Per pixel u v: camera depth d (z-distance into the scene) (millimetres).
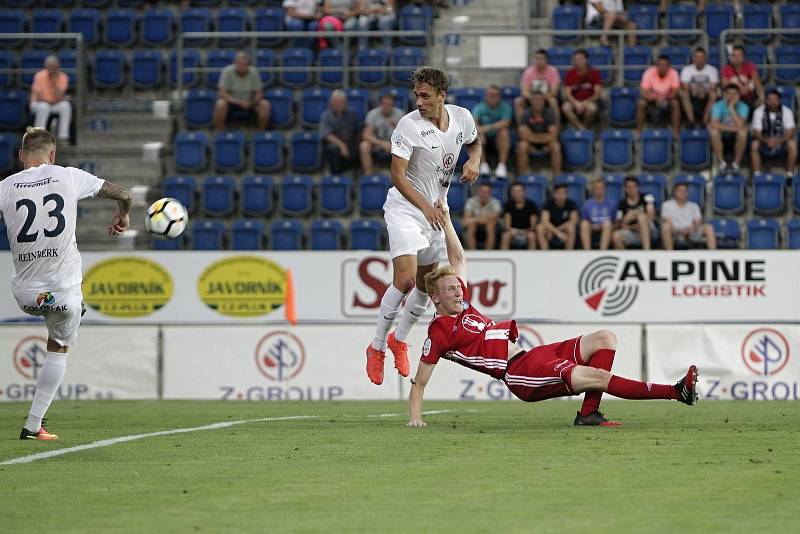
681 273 48406
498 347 28281
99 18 71312
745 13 69312
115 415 35125
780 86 65312
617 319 48469
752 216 58719
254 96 63750
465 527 15594
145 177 62500
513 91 63219
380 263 49094
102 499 18016
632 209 53938
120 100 67625
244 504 17469
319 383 48000
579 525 15695
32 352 48125
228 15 70812
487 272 48750
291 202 60156
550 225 53656
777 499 17750
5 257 50031
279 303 49406
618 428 28422
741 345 47062
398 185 28641
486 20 70750
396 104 63750
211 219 60500
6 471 21141
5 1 73625
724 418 32531
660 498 17859
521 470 20797
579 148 60719
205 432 28203
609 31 61656
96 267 49719
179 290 49625
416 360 47781
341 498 17984
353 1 68875
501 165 58406
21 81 69250
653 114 62812
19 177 25828
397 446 24562
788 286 48062
